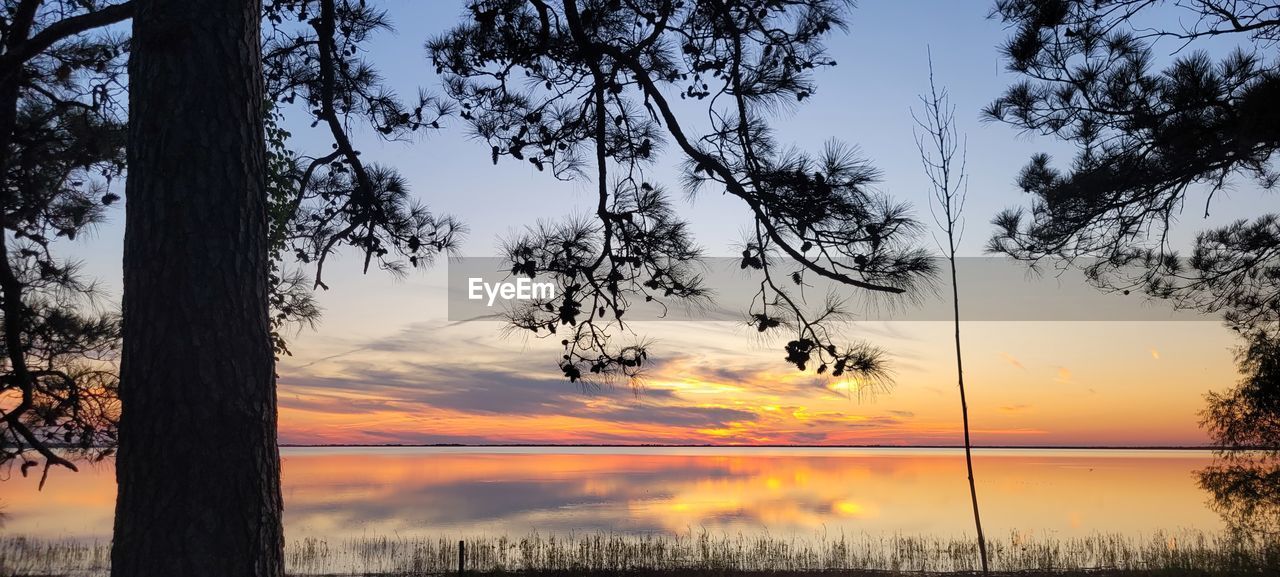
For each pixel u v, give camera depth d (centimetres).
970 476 890
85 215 907
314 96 802
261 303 388
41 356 876
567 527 3025
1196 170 897
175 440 351
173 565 343
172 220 365
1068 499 4488
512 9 678
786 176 563
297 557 1734
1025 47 950
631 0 662
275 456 385
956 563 1700
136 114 381
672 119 583
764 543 1920
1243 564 1278
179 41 379
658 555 1700
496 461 15538
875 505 4272
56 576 1433
